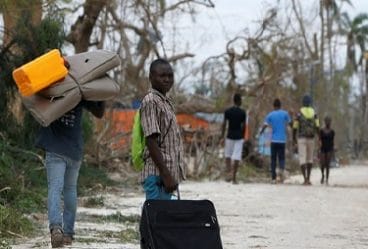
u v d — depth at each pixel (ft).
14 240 31.30
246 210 46.26
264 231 36.83
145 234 21.03
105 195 52.70
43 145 29.14
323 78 147.64
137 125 23.90
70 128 29.45
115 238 32.81
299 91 109.60
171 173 23.52
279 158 72.95
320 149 75.10
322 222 40.73
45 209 40.96
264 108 92.38
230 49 90.38
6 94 47.98
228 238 34.32
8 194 40.09
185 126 81.87
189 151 77.71
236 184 68.85
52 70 28.12
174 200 21.36
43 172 46.68
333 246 32.40
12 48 48.26
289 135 95.40
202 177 76.02
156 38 78.64
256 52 92.17
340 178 87.86
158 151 23.20
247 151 88.48
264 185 68.54
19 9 46.60
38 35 48.01
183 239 20.95
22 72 27.68
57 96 28.35
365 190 63.62
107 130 70.13
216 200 52.44
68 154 29.22
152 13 76.95
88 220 38.75
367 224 39.99
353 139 224.12
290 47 101.14
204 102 88.28
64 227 30.32
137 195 54.29
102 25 73.46
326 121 75.77
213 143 78.64
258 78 94.12
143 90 77.15
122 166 70.13
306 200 53.31
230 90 91.15
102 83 29.25
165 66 23.94
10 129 48.14
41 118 28.22
